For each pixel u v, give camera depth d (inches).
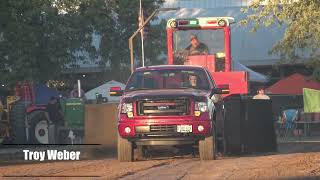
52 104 3203.7
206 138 2050.9
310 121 3759.8
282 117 3850.9
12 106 3061.0
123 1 4987.7
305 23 3769.7
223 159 2114.9
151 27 5068.9
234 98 2461.9
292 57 4037.9
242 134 2377.0
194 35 2997.0
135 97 2044.8
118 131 2070.6
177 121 2007.9
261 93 3100.4
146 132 2021.4
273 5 3868.1
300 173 1651.1
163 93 2054.6
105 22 4963.1
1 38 4276.6
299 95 4362.7
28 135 3169.3
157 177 1638.8
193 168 1827.0
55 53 4655.5
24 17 4340.6
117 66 5137.8
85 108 2667.3
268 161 1967.3
